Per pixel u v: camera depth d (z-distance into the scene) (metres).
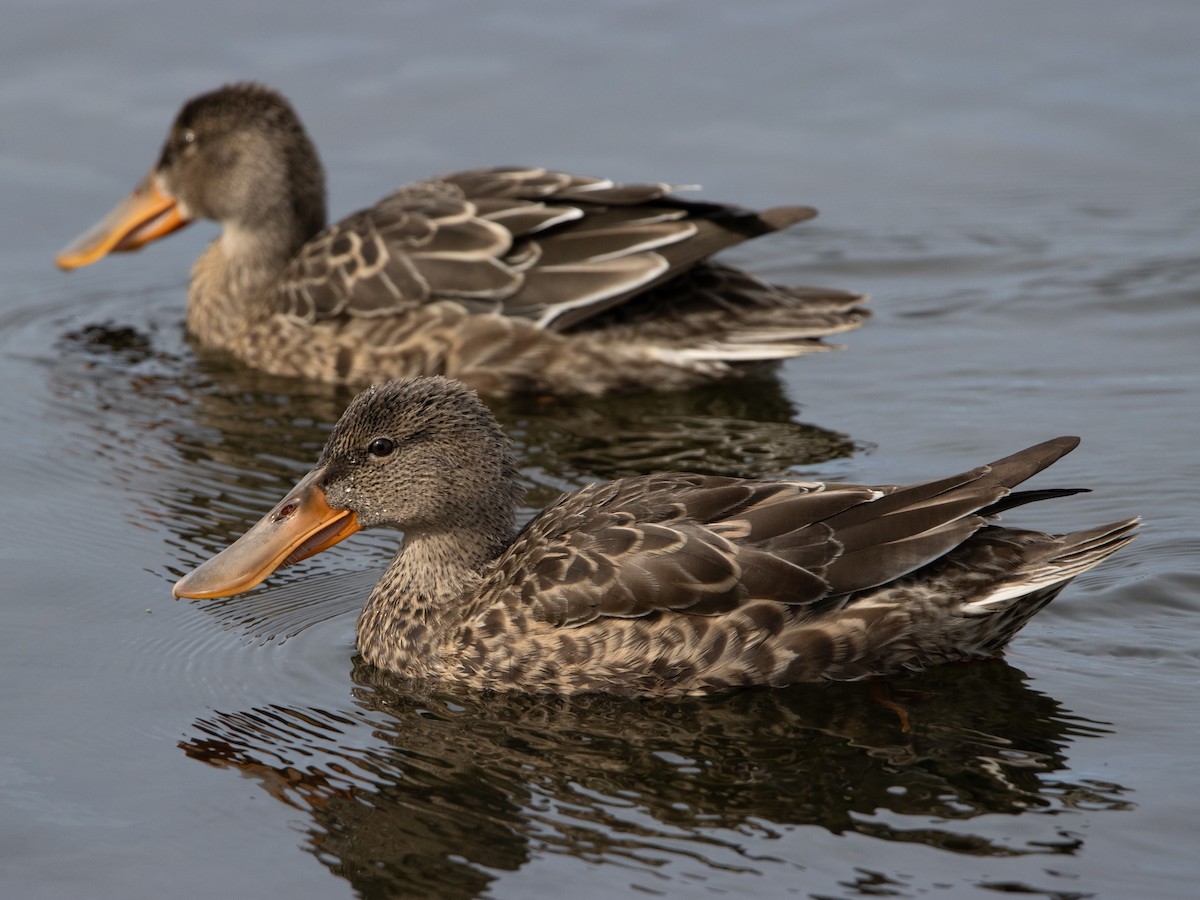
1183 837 9.05
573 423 15.46
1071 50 22.28
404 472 11.42
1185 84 21.55
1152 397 15.37
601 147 20.33
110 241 18.36
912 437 14.76
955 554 10.72
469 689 11.02
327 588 12.56
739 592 10.57
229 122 17.86
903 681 10.84
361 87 21.31
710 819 9.38
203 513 13.59
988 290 18.25
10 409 15.70
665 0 22.91
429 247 16.39
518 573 11.04
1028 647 11.27
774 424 15.23
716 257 19.34
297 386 16.52
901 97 21.50
